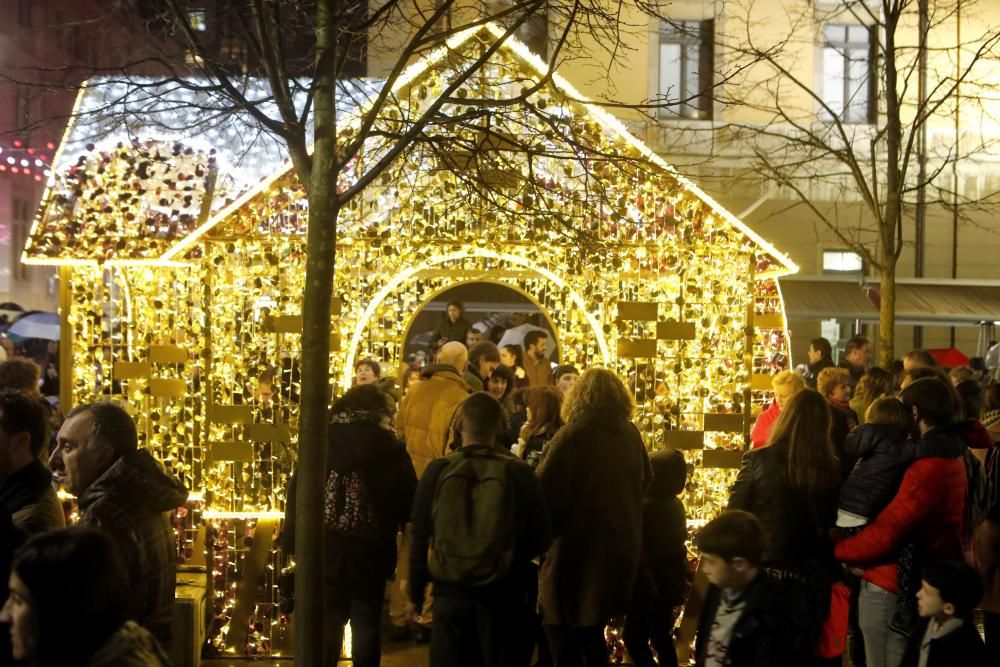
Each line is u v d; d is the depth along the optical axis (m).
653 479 6.56
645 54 17.44
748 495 5.09
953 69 18.19
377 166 5.14
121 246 7.67
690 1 17.67
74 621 2.60
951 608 4.64
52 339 15.17
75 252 7.65
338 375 7.80
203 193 7.87
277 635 7.60
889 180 10.16
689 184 7.56
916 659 4.96
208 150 8.03
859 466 5.37
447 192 7.44
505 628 5.11
